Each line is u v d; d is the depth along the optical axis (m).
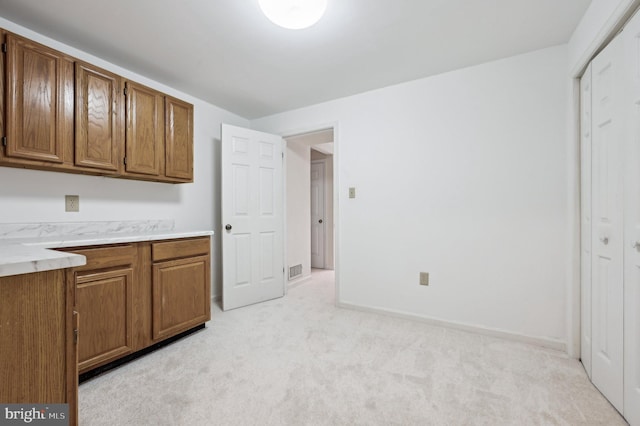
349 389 1.49
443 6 1.56
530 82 2.04
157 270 1.90
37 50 1.58
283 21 1.47
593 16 1.50
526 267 2.06
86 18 1.65
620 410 1.29
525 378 1.60
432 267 2.40
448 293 2.33
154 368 1.69
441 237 2.36
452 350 1.93
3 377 0.70
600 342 1.48
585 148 1.67
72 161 1.73
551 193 1.98
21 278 0.73
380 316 2.59
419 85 2.45
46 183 1.86
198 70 2.29
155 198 2.50
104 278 1.63
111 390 1.48
